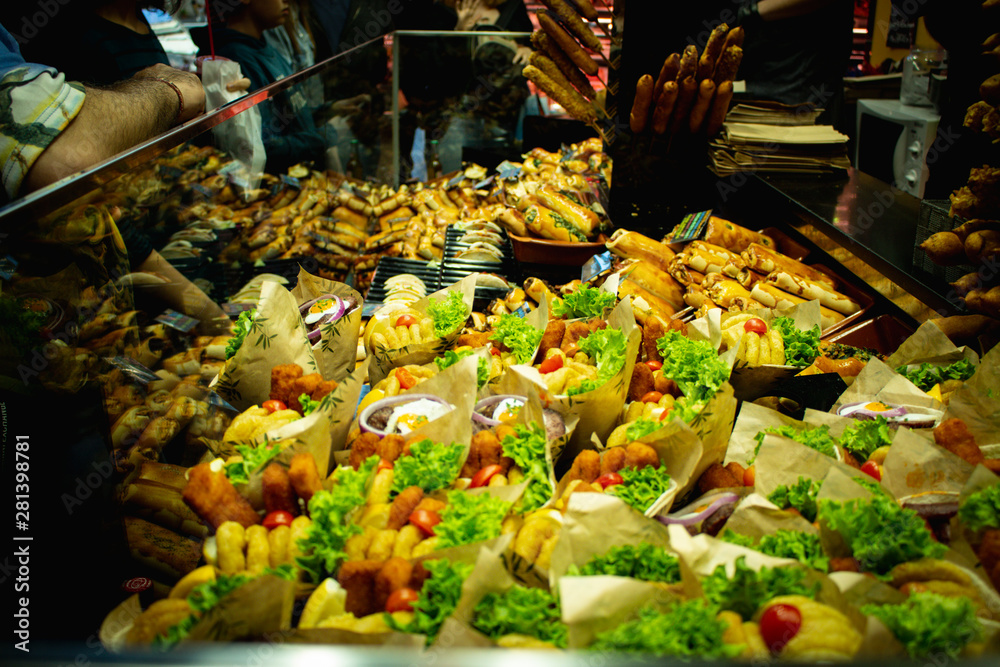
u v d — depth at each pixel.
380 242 3.70
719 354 2.02
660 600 1.11
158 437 1.85
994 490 1.31
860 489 1.37
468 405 1.71
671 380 1.91
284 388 1.76
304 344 1.90
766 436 1.55
